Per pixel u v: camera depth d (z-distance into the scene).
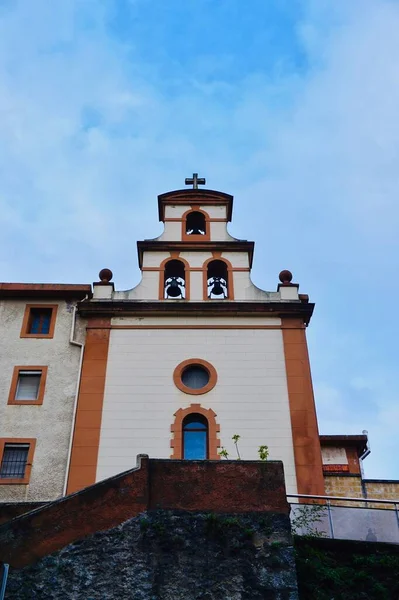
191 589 13.17
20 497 19.62
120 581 13.17
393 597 14.25
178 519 14.10
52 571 13.17
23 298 24.22
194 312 23.61
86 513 13.91
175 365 22.36
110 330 23.22
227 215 27.11
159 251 25.62
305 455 20.41
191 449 20.80
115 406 21.36
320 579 14.25
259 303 23.73
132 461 20.20
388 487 22.19
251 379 22.03
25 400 21.66
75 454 20.33
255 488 14.60
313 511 15.96
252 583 13.31
